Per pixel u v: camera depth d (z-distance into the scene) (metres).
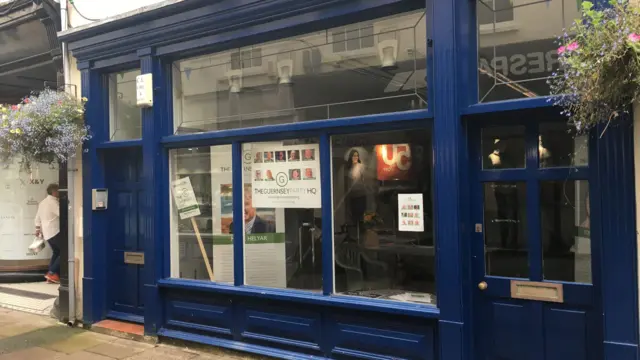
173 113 5.26
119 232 5.75
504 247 3.57
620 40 2.42
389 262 3.99
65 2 5.68
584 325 3.26
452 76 3.54
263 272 4.61
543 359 3.40
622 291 2.97
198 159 5.09
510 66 3.54
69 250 5.74
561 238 3.38
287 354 4.29
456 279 3.50
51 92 5.46
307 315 4.25
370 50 4.14
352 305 3.94
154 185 5.10
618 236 2.99
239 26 4.57
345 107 4.24
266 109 4.70
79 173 5.78
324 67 4.38
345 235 4.19
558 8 3.39
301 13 4.23
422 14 3.88
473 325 3.61
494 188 3.61
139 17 5.04
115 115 5.77
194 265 5.08
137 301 5.56
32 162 5.64
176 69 5.27
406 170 3.92
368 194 4.10
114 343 5.07
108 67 5.57
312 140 4.39
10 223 7.77
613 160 3.01
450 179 3.54
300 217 4.45
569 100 2.84
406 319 3.78
